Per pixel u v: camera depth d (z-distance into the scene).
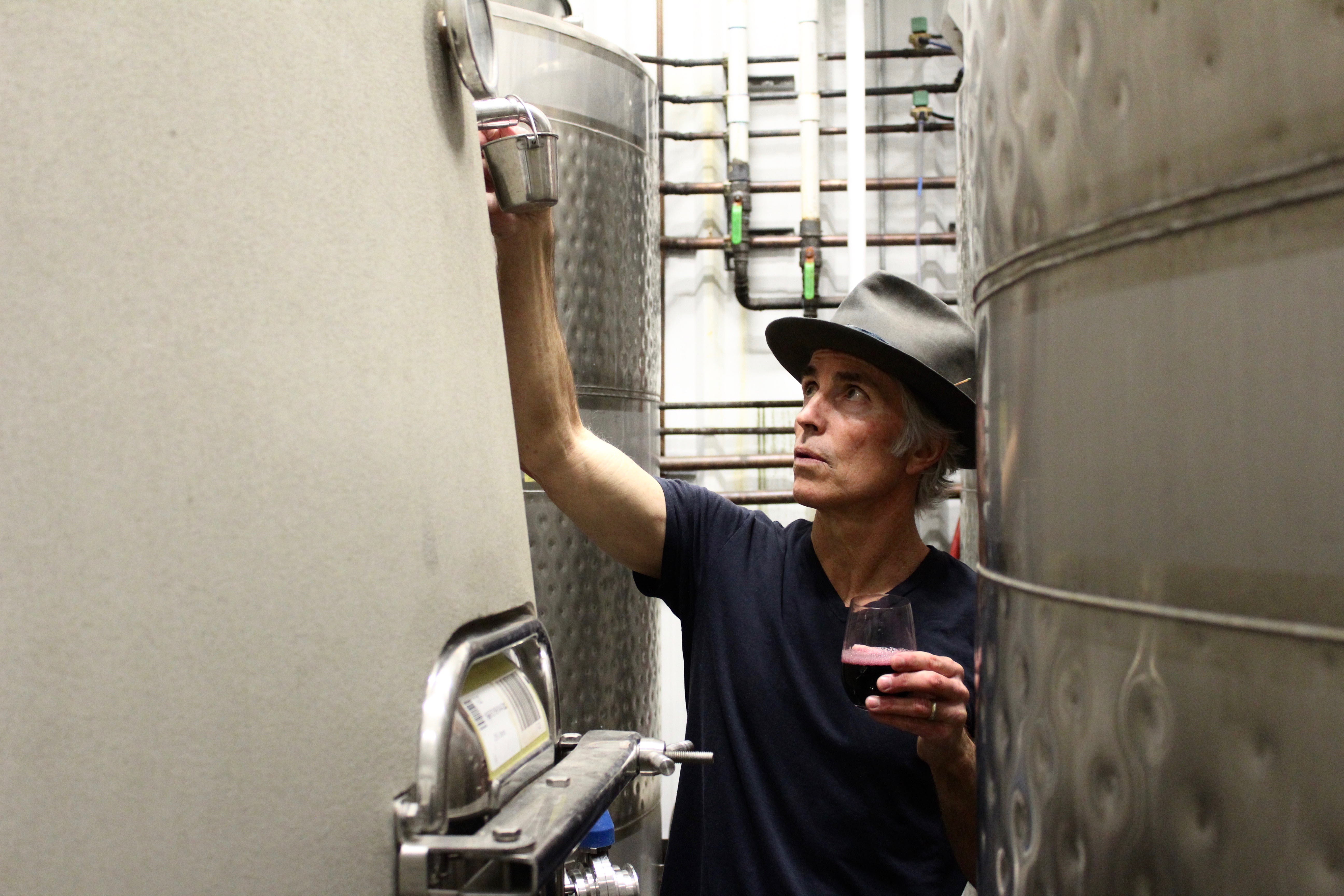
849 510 1.17
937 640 1.14
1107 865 0.42
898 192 2.79
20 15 0.37
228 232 0.42
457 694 0.50
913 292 1.21
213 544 0.40
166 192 0.40
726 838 1.14
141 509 0.38
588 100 1.63
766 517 1.34
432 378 0.52
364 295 0.47
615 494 1.20
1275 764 0.35
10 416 0.36
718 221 2.80
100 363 0.38
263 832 0.42
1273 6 0.35
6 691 0.35
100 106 0.38
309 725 0.43
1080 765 0.43
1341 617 0.33
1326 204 0.33
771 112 2.81
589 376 1.67
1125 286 0.41
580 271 1.64
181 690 0.39
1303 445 0.34
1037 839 0.47
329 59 0.47
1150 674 0.39
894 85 2.77
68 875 0.37
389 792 0.47
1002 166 0.50
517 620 0.61
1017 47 0.48
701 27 2.77
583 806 0.52
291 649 0.43
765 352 2.82
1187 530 0.38
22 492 0.36
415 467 0.50
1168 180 0.38
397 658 0.47
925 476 1.23
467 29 0.56
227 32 0.42
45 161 0.37
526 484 1.59
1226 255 0.36
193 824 0.40
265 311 0.43
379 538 0.47
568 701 1.65
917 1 2.74
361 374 0.47
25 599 0.36
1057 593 0.45
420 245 0.52
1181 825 0.38
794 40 2.77
